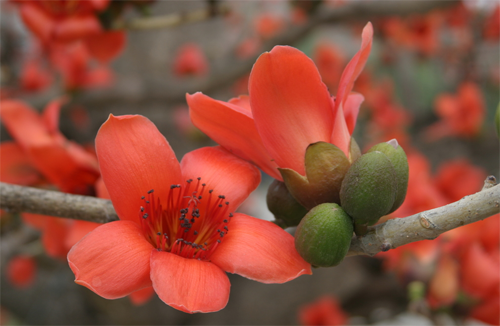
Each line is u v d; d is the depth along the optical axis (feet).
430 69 5.87
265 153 1.47
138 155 1.41
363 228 1.39
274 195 1.50
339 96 1.41
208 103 1.42
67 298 5.16
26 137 1.82
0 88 3.86
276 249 1.37
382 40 5.07
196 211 1.44
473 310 2.08
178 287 1.30
